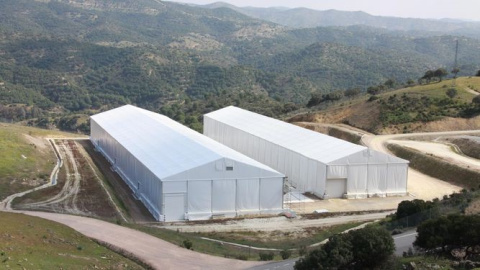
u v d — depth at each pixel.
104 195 54.47
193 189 48.72
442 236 31.52
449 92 108.94
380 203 55.66
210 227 46.09
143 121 78.81
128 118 84.19
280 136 74.19
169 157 55.22
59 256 30.11
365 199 57.66
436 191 60.84
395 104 106.69
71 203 50.84
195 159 51.44
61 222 41.41
